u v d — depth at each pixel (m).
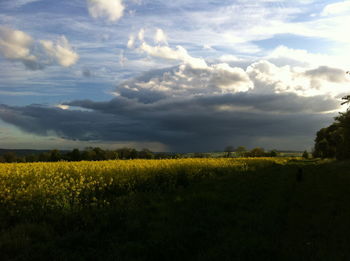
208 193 11.95
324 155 80.81
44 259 5.57
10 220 7.66
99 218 7.83
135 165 17.73
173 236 6.71
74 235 6.64
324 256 5.65
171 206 9.70
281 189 14.48
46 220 7.66
